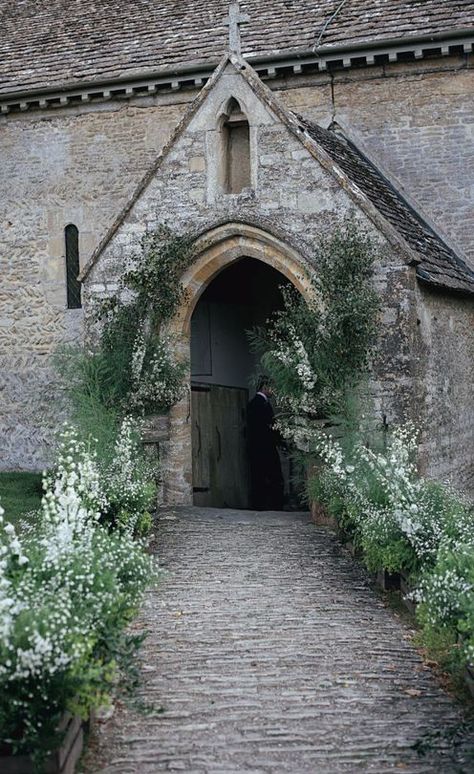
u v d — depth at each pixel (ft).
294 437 37.42
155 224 40.70
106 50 53.67
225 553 32.89
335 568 30.83
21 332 55.67
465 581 20.18
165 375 39.60
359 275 37.09
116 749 17.49
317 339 36.73
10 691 15.43
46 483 24.97
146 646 23.00
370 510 28.84
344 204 37.81
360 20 48.91
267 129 39.06
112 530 30.71
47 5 59.36
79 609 17.49
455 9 47.42
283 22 50.80
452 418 42.60
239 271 52.60
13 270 55.83
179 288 40.32
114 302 40.63
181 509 40.88
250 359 53.21
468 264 47.75
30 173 55.26
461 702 19.71
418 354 37.83
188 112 40.16
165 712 19.08
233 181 40.81
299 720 18.75
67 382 47.62
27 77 54.19
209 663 21.85
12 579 17.93
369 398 37.09
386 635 24.03
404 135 48.78
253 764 16.88
